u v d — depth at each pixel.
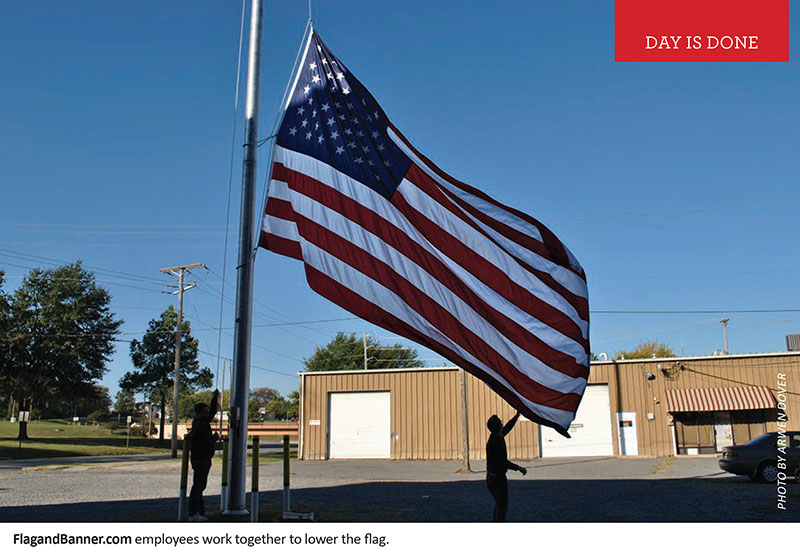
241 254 10.55
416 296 9.10
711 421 32.56
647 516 11.41
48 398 58.81
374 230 9.48
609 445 33.44
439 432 35.59
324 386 37.62
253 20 11.30
